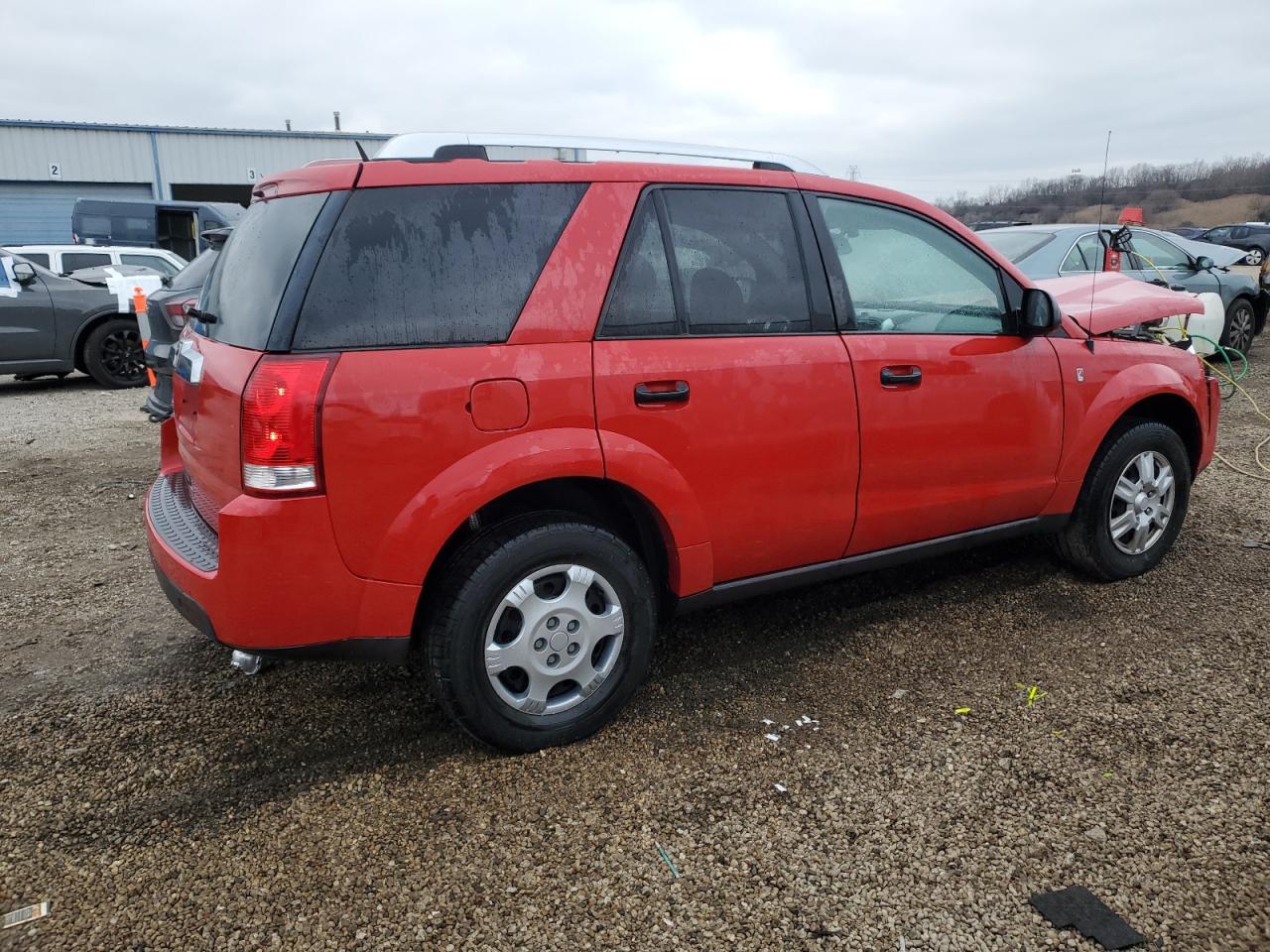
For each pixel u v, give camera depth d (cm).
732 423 295
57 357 1025
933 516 350
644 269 285
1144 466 405
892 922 215
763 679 333
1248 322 1054
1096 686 323
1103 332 399
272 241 261
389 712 314
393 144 281
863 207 336
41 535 508
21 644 368
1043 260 791
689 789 267
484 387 255
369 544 249
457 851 242
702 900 223
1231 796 259
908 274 342
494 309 262
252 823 254
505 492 260
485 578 263
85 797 266
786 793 264
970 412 348
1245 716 300
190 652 361
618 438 275
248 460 239
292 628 248
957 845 241
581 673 286
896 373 329
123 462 682
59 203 2931
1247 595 399
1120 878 228
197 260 681
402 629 258
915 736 294
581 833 248
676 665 345
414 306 253
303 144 3142
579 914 219
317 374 238
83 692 329
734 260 303
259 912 221
